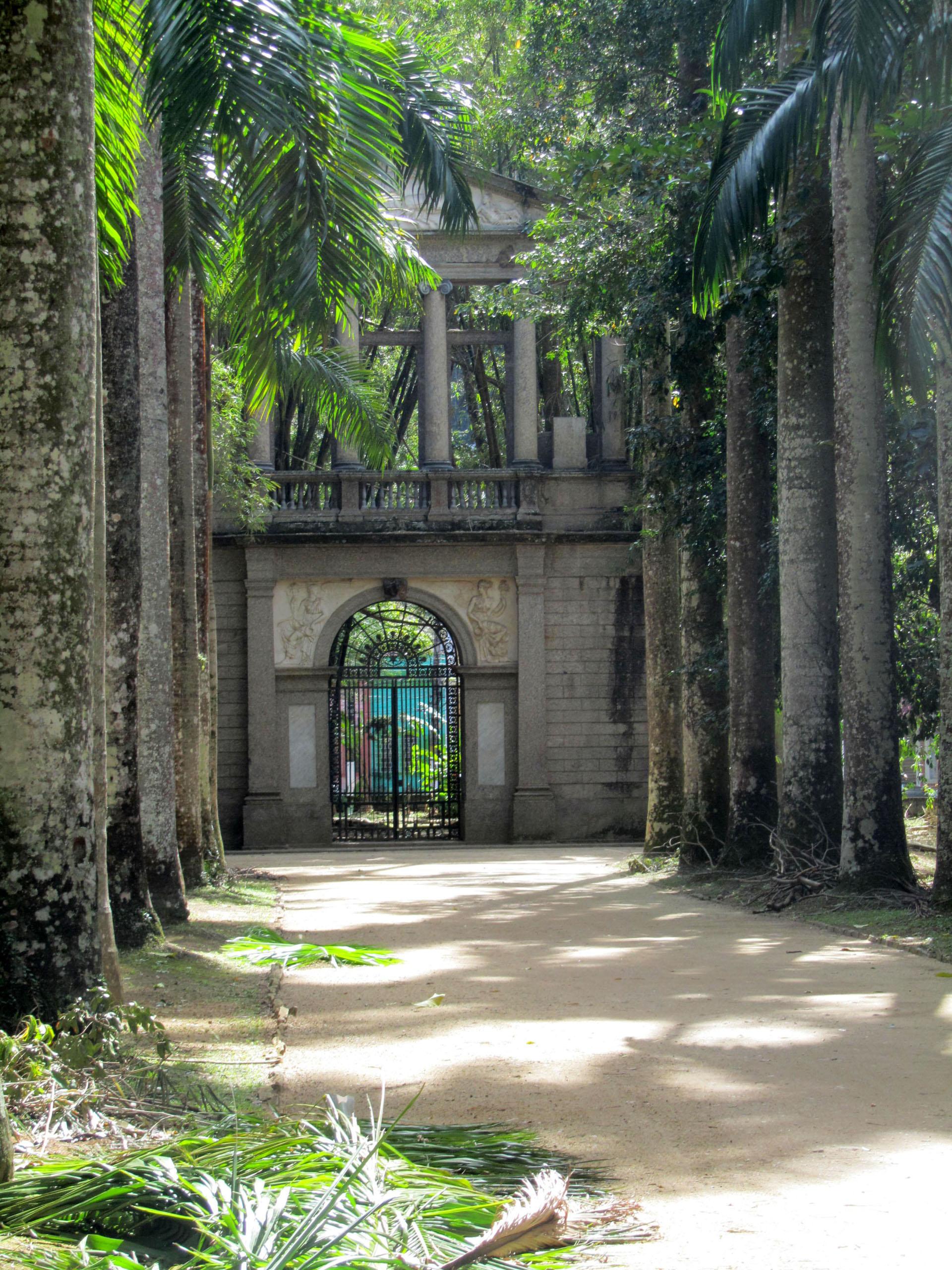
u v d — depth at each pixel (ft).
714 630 62.34
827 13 35.88
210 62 30.09
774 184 41.32
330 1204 9.86
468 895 54.44
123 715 35.73
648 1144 16.61
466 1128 16.28
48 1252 9.91
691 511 64.49
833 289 49.26
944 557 38.96
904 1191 14.38
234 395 87.76
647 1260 12.18
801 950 35.19
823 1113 17.97
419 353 103.91
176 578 52.01
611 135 72.13
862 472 43.62
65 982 21.16
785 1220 13.43
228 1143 12.33
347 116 35.42
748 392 56.39
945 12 35.65
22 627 21.39
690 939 38.45
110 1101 17.38
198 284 53.21
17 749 21.29
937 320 35.99
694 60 66.69
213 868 57.31
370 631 121.19
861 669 43.57
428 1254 9.75
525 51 81.15
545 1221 8.25
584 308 65.51
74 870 21.63
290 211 33.14
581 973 31.83
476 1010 27.04
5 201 21.52
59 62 21.83
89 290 22.25
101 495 23.65
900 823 43.47
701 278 42.45
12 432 21.43
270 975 31.78
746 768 55.26
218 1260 9.57
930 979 29.50
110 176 32.65
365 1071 21.29
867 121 36.99
